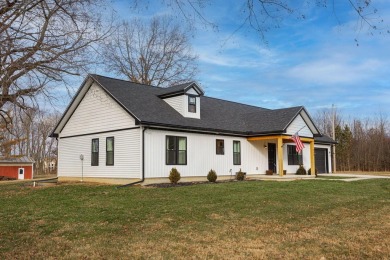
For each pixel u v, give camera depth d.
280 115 23.94
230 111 26.25
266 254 6.39
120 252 6.49
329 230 8.34
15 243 7.19
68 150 22.91
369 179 23.31
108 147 19.64
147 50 38.28
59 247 6.86
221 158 21.59
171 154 18.78
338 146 48.97
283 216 10.04
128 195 13.81
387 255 6.33
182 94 20.64
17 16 6.06
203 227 8.59
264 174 24.69
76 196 13.83
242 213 10.38
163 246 6.89
